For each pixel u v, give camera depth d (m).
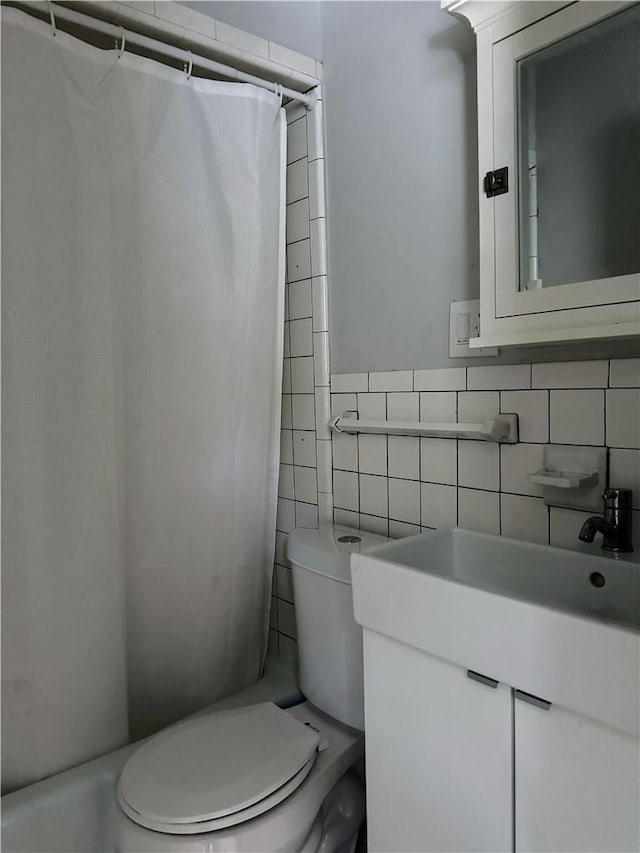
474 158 1.25
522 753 0.82
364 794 1.34
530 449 1.19
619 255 0.99
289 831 1.04
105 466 1.31
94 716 1.32
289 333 1.77
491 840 0.88
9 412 1.19
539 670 0.78
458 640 0.88
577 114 1.04
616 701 0.70
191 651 1.55
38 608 1.23
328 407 1.65
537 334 1.03
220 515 1.56
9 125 1.17
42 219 1.22
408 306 1.41
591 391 1.09
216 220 1.48
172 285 1.43
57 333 1.24
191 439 1.49
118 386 1.36
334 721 1.37
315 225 1.64
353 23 1.52
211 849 0.96
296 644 1.78
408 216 1.40
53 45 1.21
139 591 1.45
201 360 1.49
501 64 1.08
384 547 1.10
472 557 1.21
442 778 0.94
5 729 1.21
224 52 1.46
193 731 1.22
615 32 0.99
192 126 1.42
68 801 1.19
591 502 1.09
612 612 0.97
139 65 1.33
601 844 0.75
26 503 1.21
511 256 1.08
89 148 1.27
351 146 1.54
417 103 1.36
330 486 1.67
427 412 1.39
